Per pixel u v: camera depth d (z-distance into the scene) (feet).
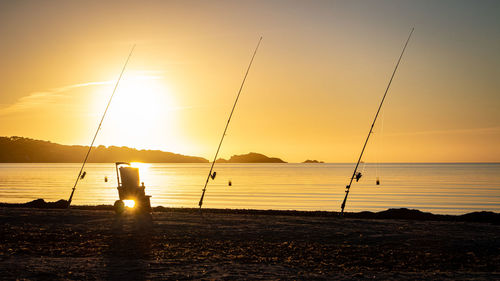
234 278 28.68
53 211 65.10
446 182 298.56
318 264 33.17
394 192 196.95
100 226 50.37
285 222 54.34
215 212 74.23
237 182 299.38
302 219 57.21
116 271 30.50
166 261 33.81
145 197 62.69
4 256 35.42
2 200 136.46
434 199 157.99
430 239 42.24
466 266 32.55
